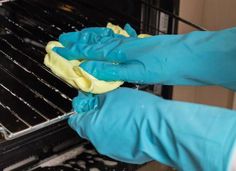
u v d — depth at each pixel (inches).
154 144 23.3
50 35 40.7
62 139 31.7
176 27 39.9
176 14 39.1
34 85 33.4
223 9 46.4
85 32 33.1
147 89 38.0
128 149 24.4
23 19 41.6
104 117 25.3
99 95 27.8
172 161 22.4
